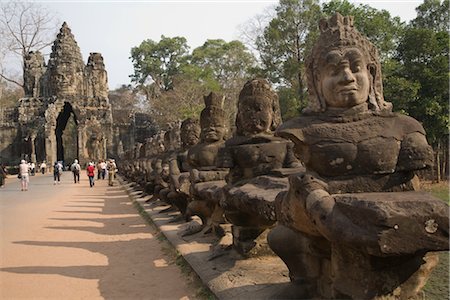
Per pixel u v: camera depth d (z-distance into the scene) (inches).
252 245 231.8
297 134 151.4
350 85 149.9
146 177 668.1
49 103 2014.0
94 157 1957.4
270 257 233.0
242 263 226.5
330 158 146.4
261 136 244.5
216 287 195.8
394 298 128.6
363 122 149.1
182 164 422.3
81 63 2086.6
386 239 107.9
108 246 345.4
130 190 861.8
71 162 2406.5
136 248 332.8
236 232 239.8
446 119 640.4
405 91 639.8
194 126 424.2
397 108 647.1
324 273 154.4
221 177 319.0
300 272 165.3
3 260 299.0
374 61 159.8
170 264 274.2
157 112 1918.1
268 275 203.5
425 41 664.4
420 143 143.8
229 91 1492.4
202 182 315.3
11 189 1016.2
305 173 139.9
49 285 237.8
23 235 400.2
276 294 165.0
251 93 251.3
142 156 906.7
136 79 2453.2
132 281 242.2
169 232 363.9
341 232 116.3
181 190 366.6
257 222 231.9
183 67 2074.3
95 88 2081.7
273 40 1087.6
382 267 126.3
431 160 141.5
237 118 260.7
